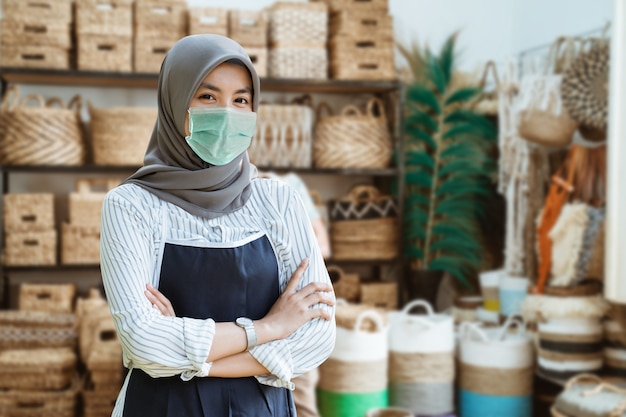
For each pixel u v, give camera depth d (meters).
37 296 4.12
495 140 4.52
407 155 4.58
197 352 1.45
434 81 4.49
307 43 4.35
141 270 1.50
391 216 4.50
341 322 3.56
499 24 4.90
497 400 3.63
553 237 3.56
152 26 4.20
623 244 3.26
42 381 3.74
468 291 4.58
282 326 1.55
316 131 4.48
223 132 1.56
